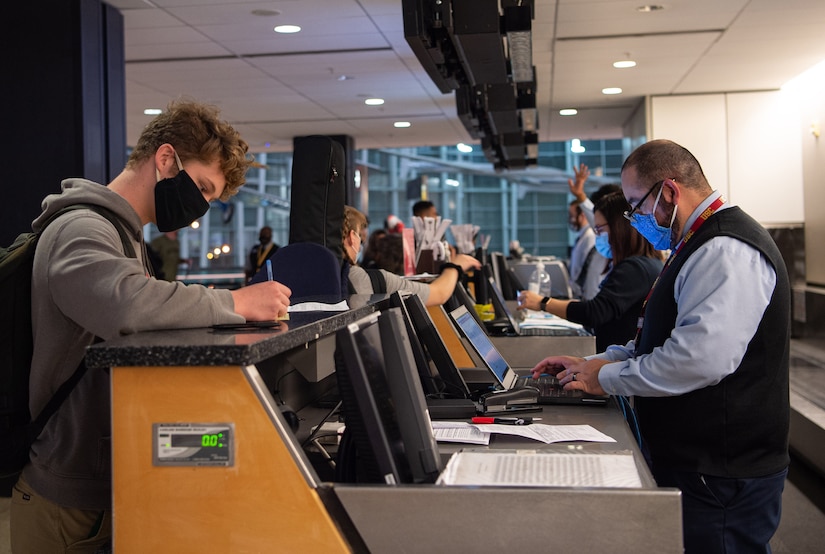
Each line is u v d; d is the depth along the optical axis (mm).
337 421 2160
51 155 5203
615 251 3438
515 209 21422
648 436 2092
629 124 12164
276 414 1255
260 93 9586
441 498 1241
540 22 6520
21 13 5211
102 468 1578
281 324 1527
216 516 1265
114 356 1254
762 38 7191
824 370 6883
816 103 8469
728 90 9891
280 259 2613
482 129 9156
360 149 15688
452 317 2328
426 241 4590
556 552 1229
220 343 1245
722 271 1908
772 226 9195
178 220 1671
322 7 6094
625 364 2031
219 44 7180
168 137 1659
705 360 1867
